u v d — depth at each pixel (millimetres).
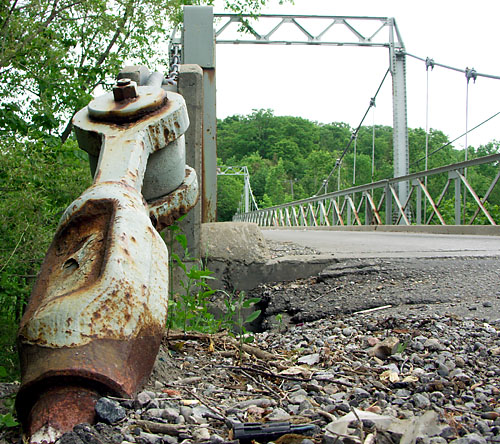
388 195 11719
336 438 1206
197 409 1449
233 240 4109
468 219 10344
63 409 1273
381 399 1633
